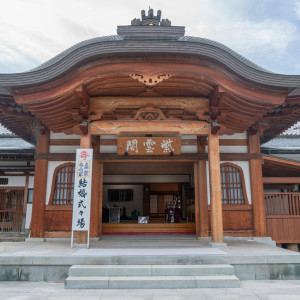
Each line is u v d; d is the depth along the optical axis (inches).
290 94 307.6
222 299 181.9
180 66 266.5
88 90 286.8
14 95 271.6
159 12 382.3
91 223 351.3
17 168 401.1
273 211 380.8
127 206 649.0
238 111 303.4
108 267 215.9
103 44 253.0
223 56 262.2
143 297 181.5
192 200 502.6
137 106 305.1
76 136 378.3
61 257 225.5
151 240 347.6
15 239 362.0
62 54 313.0
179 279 202.5
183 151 378.6
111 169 513.3
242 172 375.6
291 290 196.4
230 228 360.5
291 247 369.7
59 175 370.6
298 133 592.1
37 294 188.9
